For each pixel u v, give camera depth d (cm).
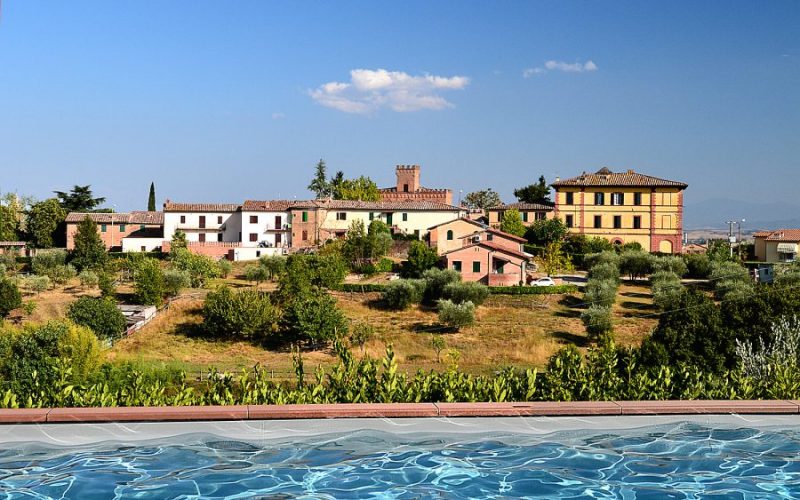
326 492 944
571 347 1412
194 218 8994
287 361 4619
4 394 1137
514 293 5900
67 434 1030
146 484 945
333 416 1075
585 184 8306
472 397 1183
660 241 8262
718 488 963
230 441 1046
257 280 6856
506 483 971
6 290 5394
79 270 7444
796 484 975
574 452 1057
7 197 11094
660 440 1092
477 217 9656
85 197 11500
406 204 8706
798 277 5484
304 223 8544
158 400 1152
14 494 911
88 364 3416
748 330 3375
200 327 5241
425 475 989
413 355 4759
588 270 7125
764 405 1138
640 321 5350
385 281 6606
